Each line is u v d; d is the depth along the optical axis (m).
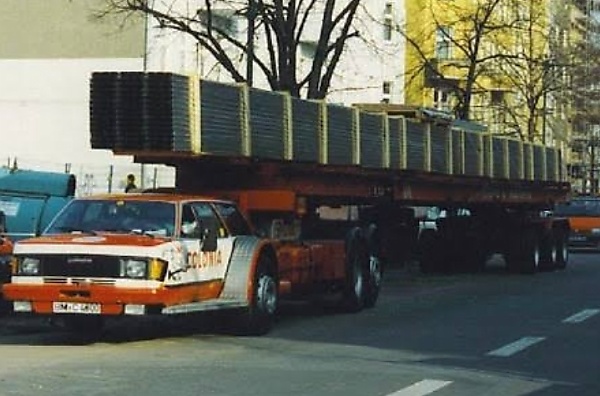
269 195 17.97
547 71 53.94
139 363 13.12
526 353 14.36
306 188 18.92
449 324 17.72
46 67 52.19
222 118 16.53
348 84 56.16
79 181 47.19
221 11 43.44
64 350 14.38
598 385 11.88
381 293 24.06
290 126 18.38
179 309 14.23
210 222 15.33
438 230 31.67
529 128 51.44
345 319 18.56
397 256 27.98
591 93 65.00
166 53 49.16
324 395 10.99
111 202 15.38
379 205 24.02
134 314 13.98
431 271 31.88
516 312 19.72
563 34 59.88
